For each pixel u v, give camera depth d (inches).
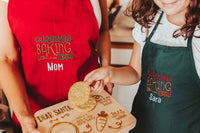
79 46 39.4
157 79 32.8
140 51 36.9
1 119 41.4
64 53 38.6
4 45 34.9
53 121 31.3
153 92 33.7
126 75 36.3
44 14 35.0
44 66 38.7
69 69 40.0
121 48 77.0
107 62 44.5
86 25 38.4
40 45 36.9
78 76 41.9
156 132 35.2
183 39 30.7
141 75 37.9
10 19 33.8
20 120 30.5
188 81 30.2
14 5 33.2
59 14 36.1
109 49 46.1
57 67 39.2
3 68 34.7
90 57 42.4
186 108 31.5
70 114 32.8
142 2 33.5
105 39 46.2
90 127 30.0
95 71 34.4
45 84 40.4
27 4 33.7
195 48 29.1
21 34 35.2
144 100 35.7
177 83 31.0
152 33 33.7
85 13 37.9
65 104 35.3
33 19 34.6
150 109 34.8
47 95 41.7
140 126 37.7
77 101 33.2
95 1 39.0
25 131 29.1
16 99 32.4
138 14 34.8
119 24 71.2
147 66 34.1
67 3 36.0
